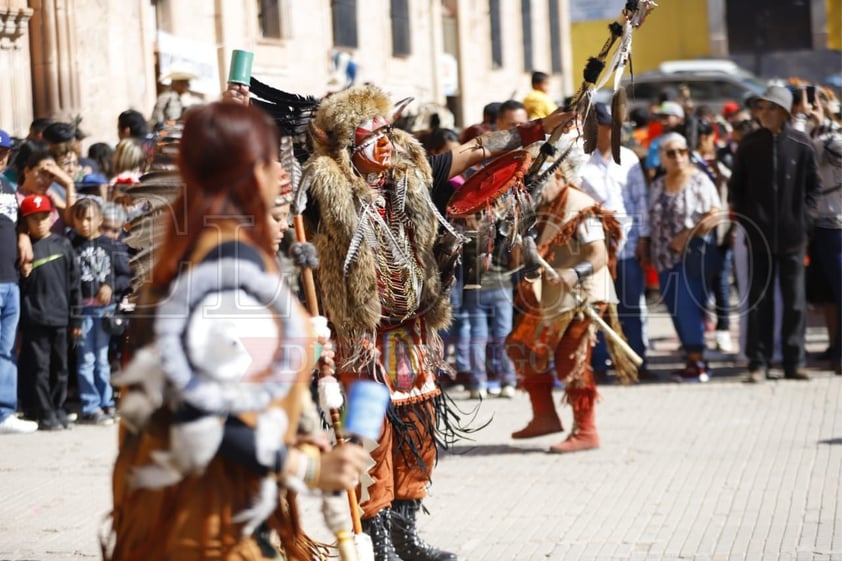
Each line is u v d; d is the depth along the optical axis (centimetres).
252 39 2672
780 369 1816
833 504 1075
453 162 929
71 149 1591
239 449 495
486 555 962
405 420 889
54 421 1495
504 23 4272
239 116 508
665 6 6134
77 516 1095
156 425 504
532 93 1719
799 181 1666
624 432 1418
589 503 1114
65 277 1480
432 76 3659
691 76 5072
